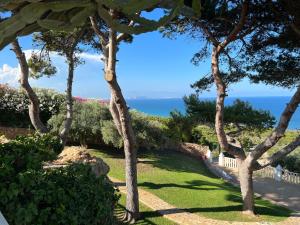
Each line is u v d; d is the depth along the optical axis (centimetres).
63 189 470
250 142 2519
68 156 825
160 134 2109
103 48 1014
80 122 1955
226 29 1242
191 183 1488
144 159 1962
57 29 305
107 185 558
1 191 433
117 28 319
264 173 2016
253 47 1279
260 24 1170
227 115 2191
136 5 292
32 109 1129
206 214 1134
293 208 1380
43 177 470
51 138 835
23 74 1088
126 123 1027
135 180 1038
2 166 468
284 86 1399
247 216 1152
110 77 966
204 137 2608
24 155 534
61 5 296
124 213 1041
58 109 2109
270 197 1567
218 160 2388
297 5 987
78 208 478
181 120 2538
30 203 436
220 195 1326
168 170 1789
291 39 1191
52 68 1468
